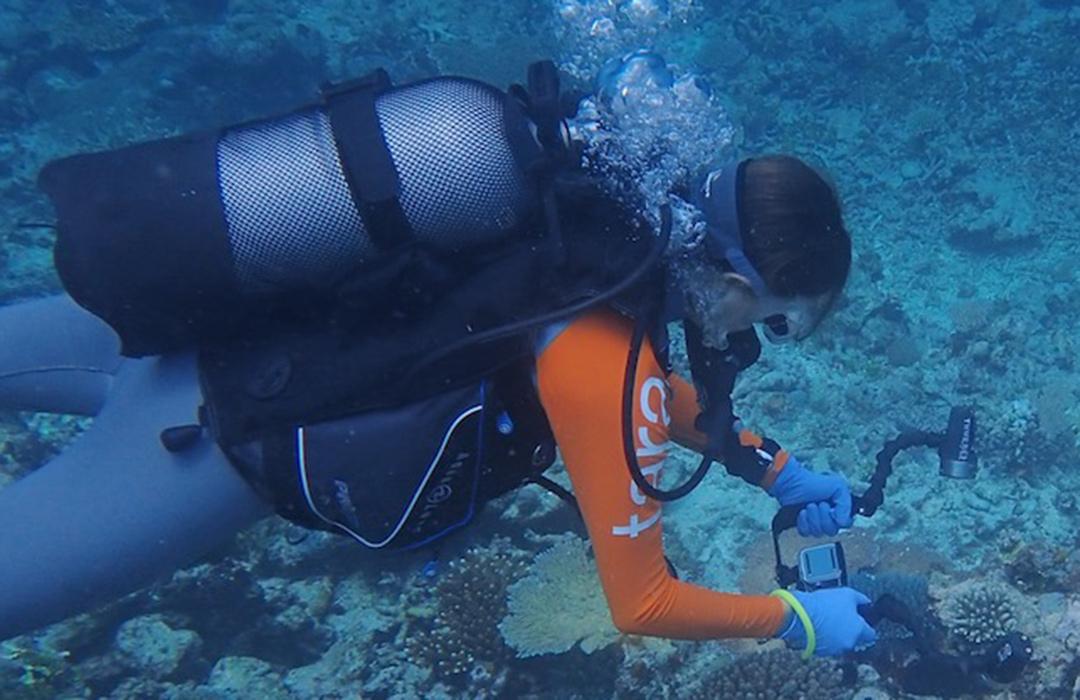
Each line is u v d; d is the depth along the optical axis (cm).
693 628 229
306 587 503
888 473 306
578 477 208
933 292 961
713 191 207
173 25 1493
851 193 1160
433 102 212
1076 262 989
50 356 263
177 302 212
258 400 216
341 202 203
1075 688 373
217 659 496
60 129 1266
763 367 808
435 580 499
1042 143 1190
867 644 264
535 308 205
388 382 211
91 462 238
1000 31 1486
